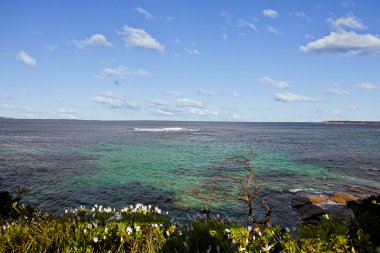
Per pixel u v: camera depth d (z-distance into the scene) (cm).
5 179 2716
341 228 374
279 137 9662
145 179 2762
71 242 442
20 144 6259
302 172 3155
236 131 14500
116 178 2812
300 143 7138
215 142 7231
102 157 4316
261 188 2375
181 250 424
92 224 489
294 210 1870
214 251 439
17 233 499
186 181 2662
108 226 474
